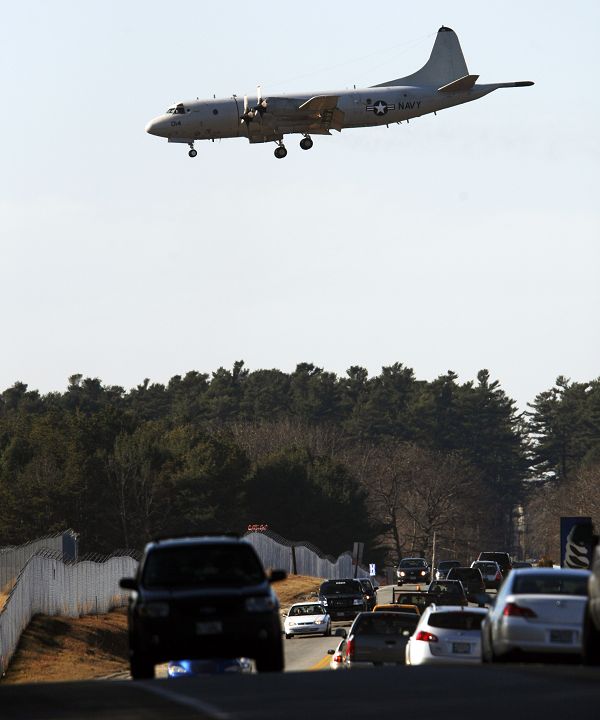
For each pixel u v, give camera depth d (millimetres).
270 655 76250
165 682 63812
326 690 57438
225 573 77875
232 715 48219
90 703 53969
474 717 46688
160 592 76125
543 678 60062
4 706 53781
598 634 63156
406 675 65000
